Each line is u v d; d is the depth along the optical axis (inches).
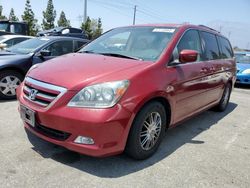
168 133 189.5
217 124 219.9
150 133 142.8
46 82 129.9
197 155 157.3
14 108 216.1
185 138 182.4
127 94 124.3
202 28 205.3
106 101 119.9
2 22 575.5
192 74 170.1
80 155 142.7
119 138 123.9
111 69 133.6
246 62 466.0
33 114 130.2
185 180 129.6
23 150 144.0
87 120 117.5
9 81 239.9
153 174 132.0
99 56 157.9
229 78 247.6
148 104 136.1
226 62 237.5
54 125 124.1
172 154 155.3
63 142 125.2
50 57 268.8
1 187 112.7
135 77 130.3
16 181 117.3
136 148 135.0
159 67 145.5
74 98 121.9
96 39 193.9
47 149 146.7
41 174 123.8
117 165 136.8
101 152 121.4
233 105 296.8
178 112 163.9
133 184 122.4
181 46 167.9
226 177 135.9
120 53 165.0
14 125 177.5
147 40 168.4
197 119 230.1
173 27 177.3
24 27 594.6
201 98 192.4
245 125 224.2
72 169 129.9
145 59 152.3
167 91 144.9
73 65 141.6
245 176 138.6
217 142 180.5
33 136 161.0
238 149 171.6
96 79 125.1
